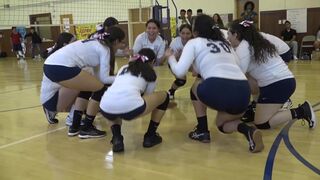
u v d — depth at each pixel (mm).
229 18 12930
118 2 14930
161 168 2631
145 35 4699
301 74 7270
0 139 3479
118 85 2873
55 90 3613
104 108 2865
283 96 3184
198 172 2533
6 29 18078
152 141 3121
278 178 2375
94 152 3029
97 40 3295
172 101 5020
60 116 4402
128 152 3004
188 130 3588
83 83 3256
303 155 2770
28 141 3391
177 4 13914
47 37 16656
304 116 3303
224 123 3023
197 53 2883
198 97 2914
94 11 15250
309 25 11711
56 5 16078
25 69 10961
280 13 12164
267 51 3094
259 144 2832
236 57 3010
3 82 7852
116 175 2529
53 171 2637
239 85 2742
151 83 2979
